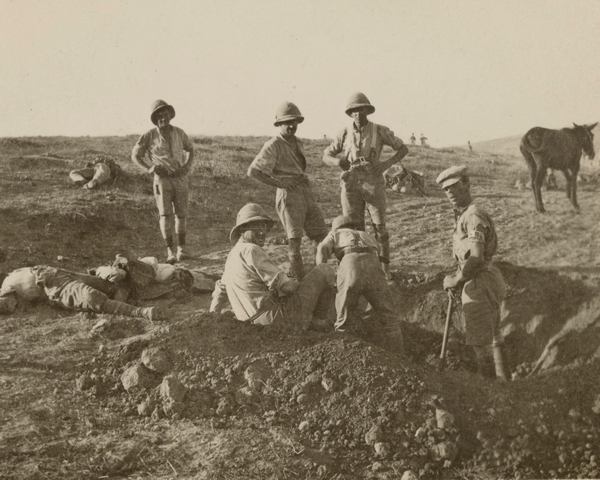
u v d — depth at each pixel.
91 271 6.67
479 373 5.32
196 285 6.96
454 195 5.33
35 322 6.02
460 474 4.06
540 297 5.66
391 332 5.50
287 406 4.47
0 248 8.02
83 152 15.58
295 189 6.41
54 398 4.60
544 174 7.83
